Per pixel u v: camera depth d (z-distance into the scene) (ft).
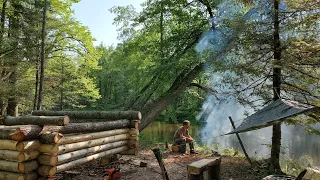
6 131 12.61
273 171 18.78
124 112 21.83
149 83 39.04
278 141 19.35
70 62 51.19
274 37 18.92
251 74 19.85
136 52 41.86
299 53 17.34
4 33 38.91
